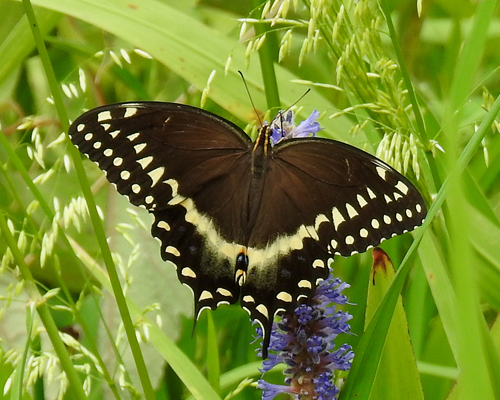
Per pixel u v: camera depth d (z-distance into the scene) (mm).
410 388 2018
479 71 2133
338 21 2033
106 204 2152
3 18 2162
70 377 2012
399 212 2023
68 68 2172
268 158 2053
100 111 2045
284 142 2053
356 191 2033
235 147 2061
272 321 2023
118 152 2047
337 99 2152
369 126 2096
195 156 2059
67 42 2129
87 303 2133
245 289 2039
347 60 2047
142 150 2053
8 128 2150
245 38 2164
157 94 2172
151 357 2117
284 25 2162
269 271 2039
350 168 2035
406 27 2137
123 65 2174
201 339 2135
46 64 2000
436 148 2062
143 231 2146
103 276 2070
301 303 2025
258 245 2047
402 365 2018
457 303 1885
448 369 2061
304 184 2047
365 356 2000
